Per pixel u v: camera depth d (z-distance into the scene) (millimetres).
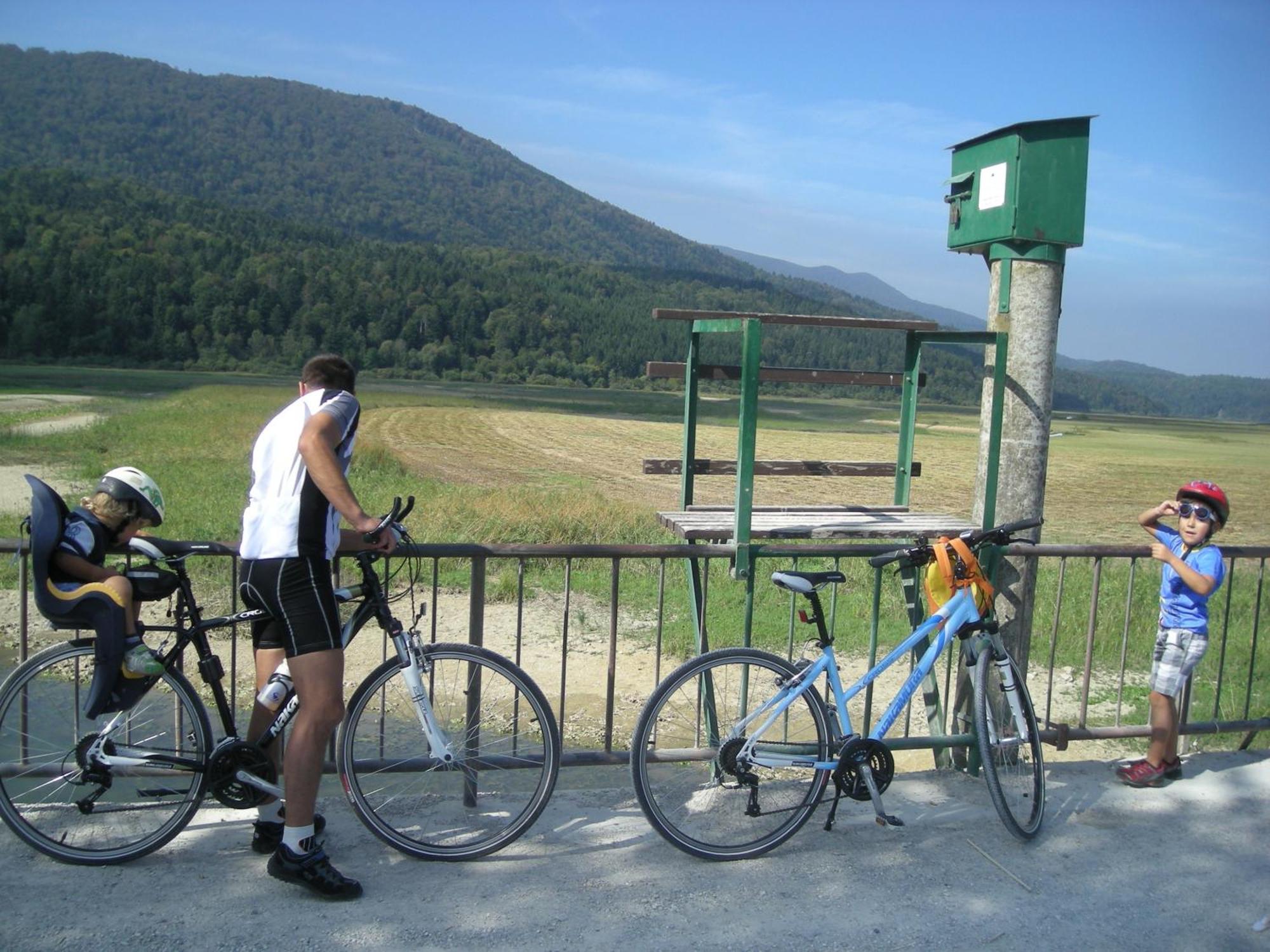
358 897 3029
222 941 2771
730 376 4719
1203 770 4359
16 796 3338
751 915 3043
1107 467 46719
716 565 10953
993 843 3598
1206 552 4047
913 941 2947
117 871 3139
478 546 3596
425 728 3396
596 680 7633
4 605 9414
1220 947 2990
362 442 28125
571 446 41094
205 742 3234
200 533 12617
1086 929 3059
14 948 2691
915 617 4441
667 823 3383
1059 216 4141
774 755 3482
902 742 4000
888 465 4992
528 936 2865
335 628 3057
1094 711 6859
